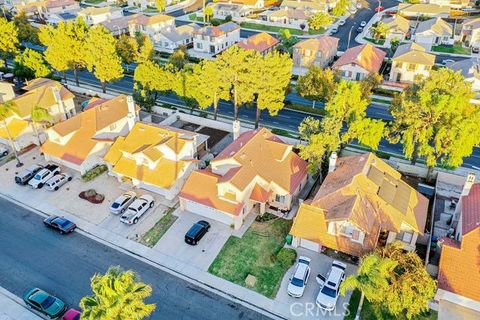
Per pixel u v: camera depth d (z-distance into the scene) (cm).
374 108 7250
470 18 11838
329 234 4041
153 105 6956
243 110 7238
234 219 4403
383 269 3039
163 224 4597
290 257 4038
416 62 8062
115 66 7156
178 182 5006
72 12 13025
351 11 13338
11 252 4275
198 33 10162
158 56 9656
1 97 6391
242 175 4466
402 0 14400
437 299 3603
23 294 3812
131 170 5100
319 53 8962
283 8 12962
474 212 3919
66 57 7475
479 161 5747
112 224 4628
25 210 4875
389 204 4078
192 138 5178
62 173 5438
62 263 4141
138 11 14375
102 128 5672
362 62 8306
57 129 5500
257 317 3559
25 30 9706
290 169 4947
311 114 7025
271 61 5716
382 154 5766
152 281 3916
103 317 2450
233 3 13312
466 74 7756
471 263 3553
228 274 3969
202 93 6269
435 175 5306
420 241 4294
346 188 4175
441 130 4612
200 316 3572
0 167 5656
